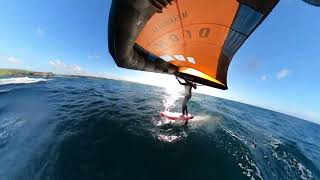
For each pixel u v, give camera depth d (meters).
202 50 8.43
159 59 8.00
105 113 12.31
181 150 8.38
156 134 9.70
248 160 8.66
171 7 5.57
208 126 12.61
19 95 14.60
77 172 5.95
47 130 8.64
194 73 10.67
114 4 3.48
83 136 8.38
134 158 7.20
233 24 6.31
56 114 10.98
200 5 5.72
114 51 4.32
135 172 6.39
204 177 6.82
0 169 5.76
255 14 5.56
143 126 10.63
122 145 8.02
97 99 16.80
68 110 12.06
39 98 14.43
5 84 18.81
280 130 19.92
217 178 6.91
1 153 6.55
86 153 7.06
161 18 5.82
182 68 10.50
